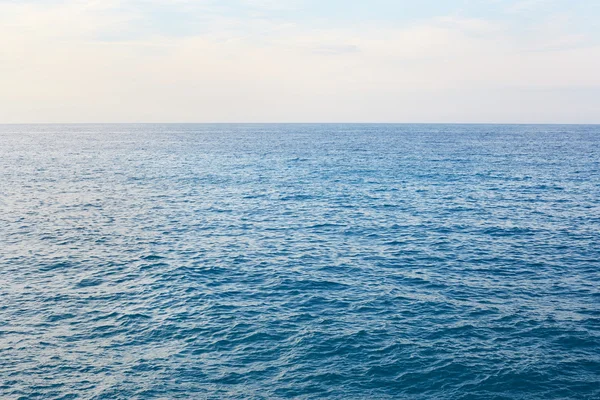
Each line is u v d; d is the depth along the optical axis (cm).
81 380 1994
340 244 4025
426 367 2100
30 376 2017
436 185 7081
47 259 3603
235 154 12694
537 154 12306
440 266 3459
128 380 1998
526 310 2691
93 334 2402
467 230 4456
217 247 3928
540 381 1995
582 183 7194
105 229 4522
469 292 2961
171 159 11325
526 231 4406
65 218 4972
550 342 2322
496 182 7350
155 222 4812
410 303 2784
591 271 3344
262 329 2450
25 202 5778
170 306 2741
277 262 3544
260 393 1916
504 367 2095
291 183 7350
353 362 2139
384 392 1928
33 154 12519
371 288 3023
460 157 11506
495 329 2456
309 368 2092
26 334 2391
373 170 8944
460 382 1991
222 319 2566
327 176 8144
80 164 10144
